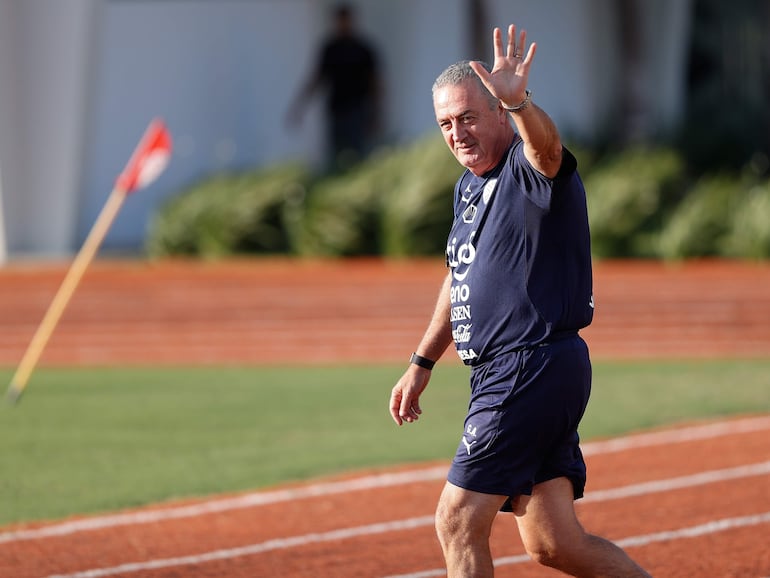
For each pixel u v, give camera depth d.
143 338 55.97
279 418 39.22
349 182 80.94
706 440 34.69
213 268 75.44
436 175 78.56
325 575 23.19
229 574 23.38
